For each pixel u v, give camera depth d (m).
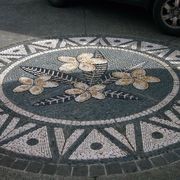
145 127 3.16
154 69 3.95
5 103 3.44
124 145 2.98
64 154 2.90
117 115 3.30
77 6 5.56
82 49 4.35
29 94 3.56
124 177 2.71
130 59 4.14
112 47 4.40
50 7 5.54
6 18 5.19
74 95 3.54
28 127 3.16
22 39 4.61
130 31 4.81
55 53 4.26
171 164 2.81
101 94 3.56
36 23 5.04
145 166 2.80
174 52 4.30
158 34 4.75
